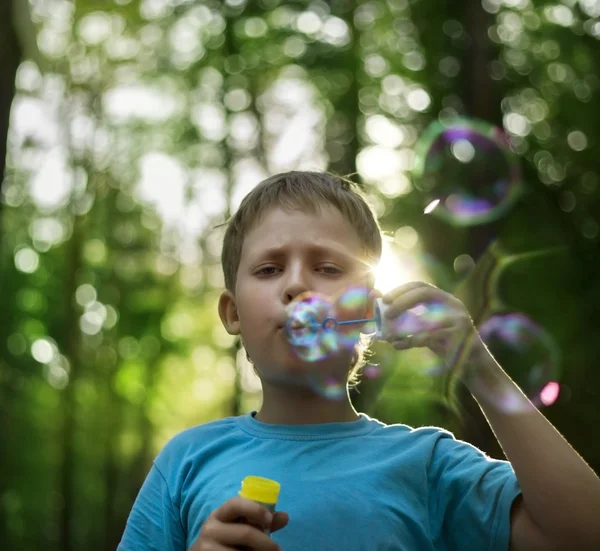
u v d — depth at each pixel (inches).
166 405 787.4
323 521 71.2
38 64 595.2
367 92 498.6
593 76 438.0
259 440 78.3
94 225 669.9
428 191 373.1
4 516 678.5
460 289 335.9
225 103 557.3
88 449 717.9
